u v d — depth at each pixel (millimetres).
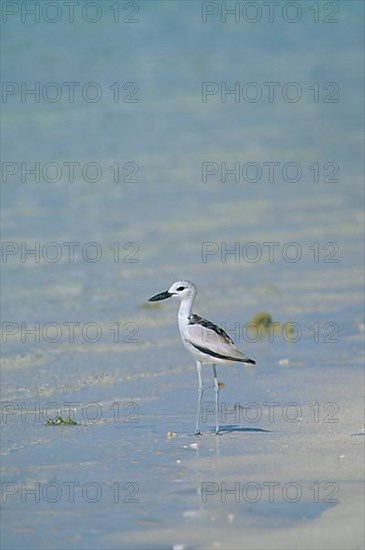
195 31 49656
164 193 27891
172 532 10234
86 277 20953
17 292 19922
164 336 17875
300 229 25094
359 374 15867
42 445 12766
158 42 47250
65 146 31766
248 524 10406
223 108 38625
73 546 9961
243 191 28562
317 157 32906
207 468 11930
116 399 14727
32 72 40656
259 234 24578
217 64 45219
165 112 37281
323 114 38938
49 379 15586
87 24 46719
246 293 20375
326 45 50375
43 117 34875
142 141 33156
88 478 11641
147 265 21891
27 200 26672
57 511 10758
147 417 13945
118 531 10273
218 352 13133
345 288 20812
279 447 12648
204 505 10875
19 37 44562
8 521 10508
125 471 11852
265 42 50344
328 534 10164
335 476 11641
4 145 31672
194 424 13680
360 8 56312
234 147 33438
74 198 26969
